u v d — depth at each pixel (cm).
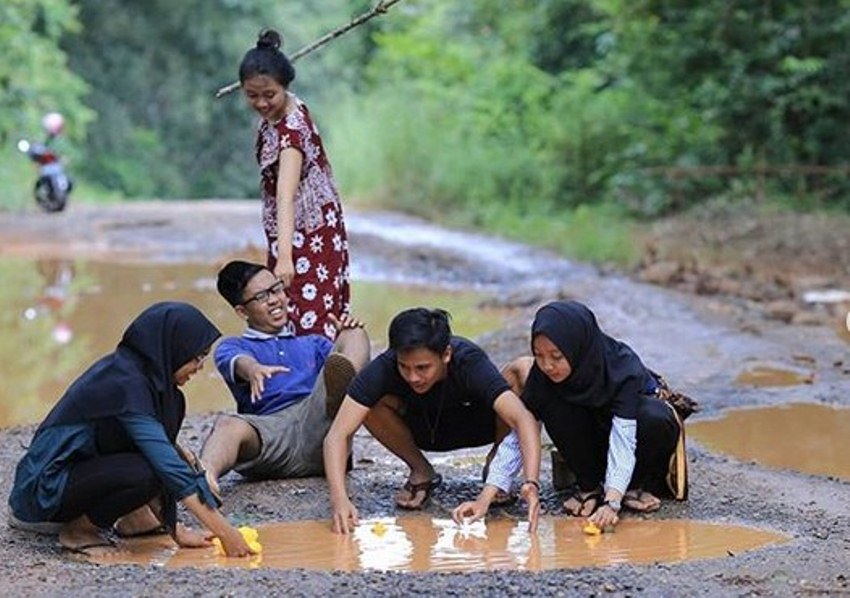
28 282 3991
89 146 10369
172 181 10919
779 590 1373
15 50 7525
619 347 1719
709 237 4612
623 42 5700
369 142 6328
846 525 1652
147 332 1562
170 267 4309
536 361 1684
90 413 1543
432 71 6806
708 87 5372
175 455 1532
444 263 4325
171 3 10862
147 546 1599
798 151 5362
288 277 1902
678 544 1585
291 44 11394
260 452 1839
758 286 3647
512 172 5747
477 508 1684
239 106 11381
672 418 1705
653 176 5350
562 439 1711
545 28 6756
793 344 2875
